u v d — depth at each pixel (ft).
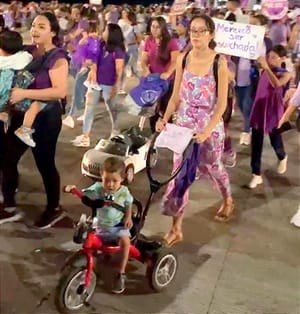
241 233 15.87
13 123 14.51
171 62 20.30
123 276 12.14
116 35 21.57
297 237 15.85
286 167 21.34
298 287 13.28
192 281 13.19
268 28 27.78
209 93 13.65
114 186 11.73
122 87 31.81
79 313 11.66
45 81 13.79
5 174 15.52
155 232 15.48
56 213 15.61
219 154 14.99
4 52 13.92
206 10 39.22
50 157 14.93
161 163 20.88
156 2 106.32
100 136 23.90
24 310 11.63
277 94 18.42
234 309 12.22
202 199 17.98
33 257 13.78
